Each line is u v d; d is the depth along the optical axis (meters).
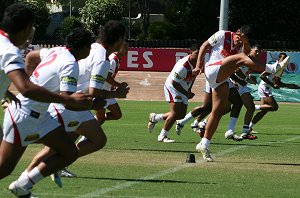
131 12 85.88
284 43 70.88
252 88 54.41
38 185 16.97
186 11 78.81
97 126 16.98
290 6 75.62
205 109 30.48
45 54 16.20
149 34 78.75
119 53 22.66
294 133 34.47
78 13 84.62
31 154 23.06
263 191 16.94
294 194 16.59
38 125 13.47
